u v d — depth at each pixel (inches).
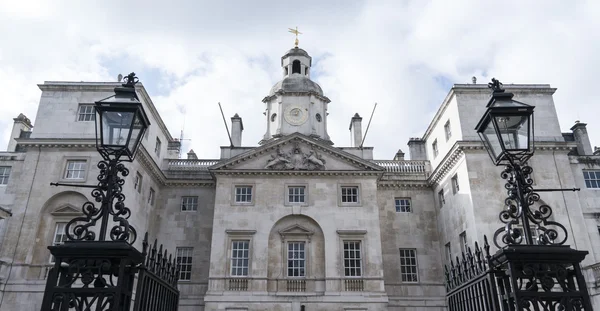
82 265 299.9
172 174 1764.3
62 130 1462.8
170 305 439.2
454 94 1568.7
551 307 296.0
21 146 1443.2
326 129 2075.5
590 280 1310.3
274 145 1651.1
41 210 1371.8
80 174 1418.6
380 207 1766.7
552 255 306.0
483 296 346.0
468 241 1424.7
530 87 1563.7
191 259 1663.4
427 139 1889.8
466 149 1460.4
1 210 1326.3
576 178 1528.1
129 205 1405.0
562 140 1492.4
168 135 1883.6
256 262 1494.8
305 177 1625.2
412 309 1600.6
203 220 1706.4
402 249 1712.6
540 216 338.6
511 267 305.3
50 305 285.7
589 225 1457.9
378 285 1472.7
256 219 1557.6
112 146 351.6
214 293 1446.9
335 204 1585.9
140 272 330.0
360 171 1615.4
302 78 2149.4
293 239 1549.0
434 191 1772.9
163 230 1685.5
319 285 1481.3
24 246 1332.4
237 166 1638.8
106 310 291.3
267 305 1435.8
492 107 371.6
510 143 368.8
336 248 1521.9
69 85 1520.7
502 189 1414.9
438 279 1659.7
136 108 363.6
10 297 1279.5
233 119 1972.2
